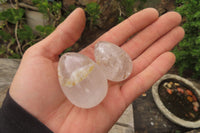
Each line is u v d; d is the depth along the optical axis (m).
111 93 0.14
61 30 0.13
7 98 0.11
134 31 0.17
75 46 0.28
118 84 0.15
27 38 0.26
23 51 0.28
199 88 0.27
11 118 0.11
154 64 0.15
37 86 0.11
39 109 0.12
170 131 0.24
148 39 0.17
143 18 0.17
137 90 0.14
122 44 0.18
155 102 0.25
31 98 0.11
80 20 0.13
